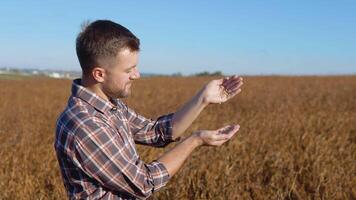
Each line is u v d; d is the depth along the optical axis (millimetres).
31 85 35875
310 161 7020
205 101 2570
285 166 6945
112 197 2312
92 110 2299
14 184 6230
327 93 23250
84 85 2352
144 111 16609
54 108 17703
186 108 2607
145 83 35625
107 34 2215
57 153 2342
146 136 2678
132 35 2281
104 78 2285
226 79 2588
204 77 45750
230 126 2443
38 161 7363
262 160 7234
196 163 6922
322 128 10281
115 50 2215
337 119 11203
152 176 2291
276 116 12305
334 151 7910
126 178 2244
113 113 2367
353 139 9438
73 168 2299
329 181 6207
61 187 6109
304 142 8500
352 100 19000
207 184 6145
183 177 6336
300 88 27484
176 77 45750
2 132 10406
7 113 15633
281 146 8234
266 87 28531
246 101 19109
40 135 10117
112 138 2256
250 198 5895
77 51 2291
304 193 6066
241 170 6758
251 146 8219
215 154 7449
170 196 5973
